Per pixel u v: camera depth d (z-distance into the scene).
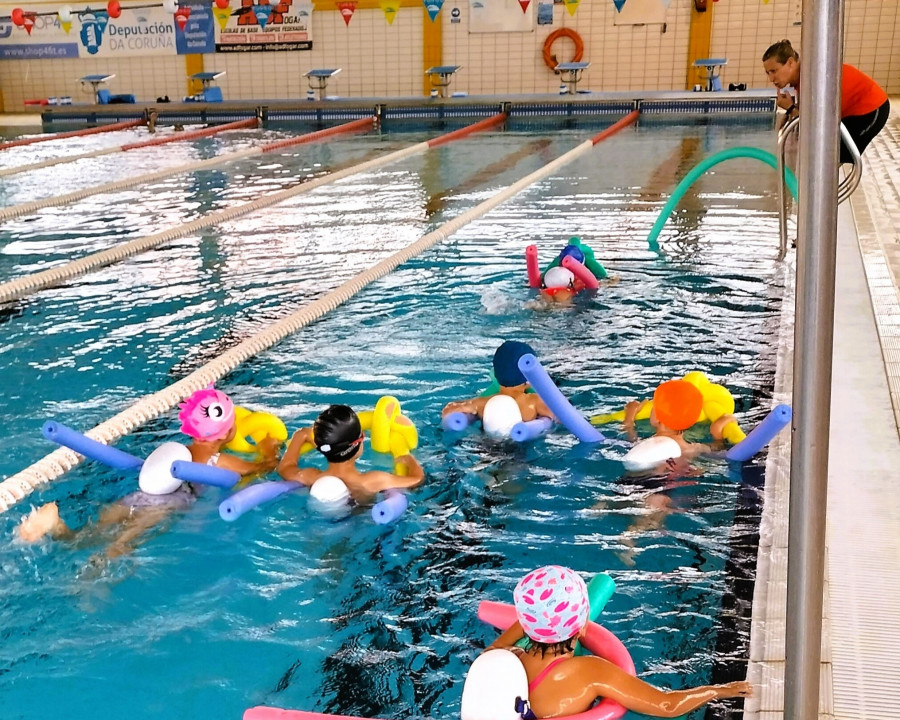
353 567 2.37
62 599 2.25
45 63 18.70
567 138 12.77
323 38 17.44
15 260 6.05
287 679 1.94
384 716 1.81
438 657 2.00
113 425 3.37
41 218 7.70
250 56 17.83
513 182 9.03
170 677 1.95
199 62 18.06
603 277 5.08
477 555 2.41
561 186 8.74
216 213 7.73
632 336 4.14
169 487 2.77
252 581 2.31
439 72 15.68
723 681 1.85
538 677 1.73
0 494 2.80
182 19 16.75
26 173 10.50
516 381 3.20
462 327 4.37
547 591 1.73
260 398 3.59
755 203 7.39
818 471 1.18
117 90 18.58
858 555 2.21
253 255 6.10
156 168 10.70
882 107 5.76
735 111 14.59
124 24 18.09
